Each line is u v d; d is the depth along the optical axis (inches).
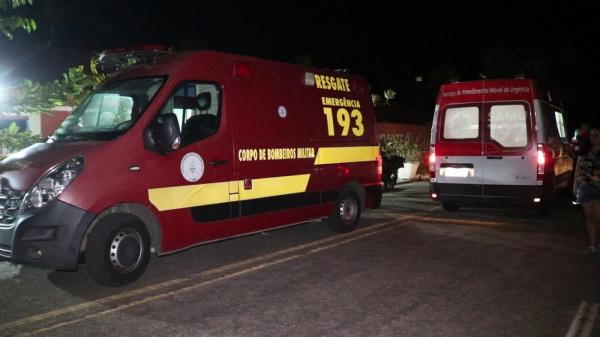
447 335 183.6
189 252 298.2
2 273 252.1
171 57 264.8
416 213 437.4
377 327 190.1
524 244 322.3
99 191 219.0
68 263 213.5
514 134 389.1
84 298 218.5
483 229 368.8
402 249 308.2
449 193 412.5
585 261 282.8
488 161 395.9
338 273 257.8
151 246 246.4
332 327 189.8
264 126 288.0
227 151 267.7
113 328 187.6
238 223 275.7
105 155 223.5
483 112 398.9
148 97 251.1
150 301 215.5
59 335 181.5
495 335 184.4
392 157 611.8
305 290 231.1
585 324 194.9
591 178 294.0
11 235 213.2
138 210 236.8
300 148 310.2
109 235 223.8
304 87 318.0
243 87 279.6
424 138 972.6
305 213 317.7
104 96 263.4
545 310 208.7
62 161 216.4
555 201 514.3
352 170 351.6
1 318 196.5
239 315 200.8
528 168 382.9
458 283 242.4
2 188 221.9
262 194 287.1
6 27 329.4
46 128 481.4
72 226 212.1
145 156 234.7
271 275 254.1
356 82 361.7
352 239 334.6
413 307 210.4
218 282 242.2
